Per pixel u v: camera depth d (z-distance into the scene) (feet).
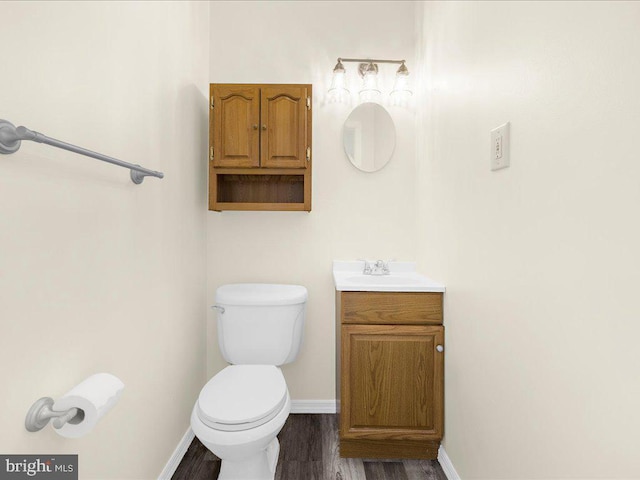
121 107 3.69
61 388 2.80
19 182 2.39
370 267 6.61
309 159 6.24
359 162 6.97
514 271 3.31
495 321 3.67
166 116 4.86
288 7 6.97
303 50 6.95
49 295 2.68
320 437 6.02
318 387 6.98
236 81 6.91
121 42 3.68
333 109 6.98
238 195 6.94
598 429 2.32
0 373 2.26
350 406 5.24
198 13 6.25
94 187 3.23
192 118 5.96
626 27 2.10
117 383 2.94
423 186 6.43
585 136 2.43
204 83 6.63
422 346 5.22
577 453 2.49
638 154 2.02
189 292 5.87
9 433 2.32
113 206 3.55
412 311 5.24
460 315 4.60
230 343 5.84
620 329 2.15
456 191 4.79
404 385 5.22
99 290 3.31
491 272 3.76
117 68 3.61
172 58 5.07
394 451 5.36
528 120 3.09
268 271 6.92
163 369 4.80
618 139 2.16
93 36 3.21
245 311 5.81
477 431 4.08
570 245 2.57
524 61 3.16
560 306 2.68
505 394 3.46
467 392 4.37
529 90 3.08
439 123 5.55
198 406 4.25
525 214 3.13
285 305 5.83
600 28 2.30
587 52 2.41
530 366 3.05
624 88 2.11
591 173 2.37
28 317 2.48
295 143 6.21
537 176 2.96
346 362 5.23
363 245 6.99
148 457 4.37
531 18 3.05
